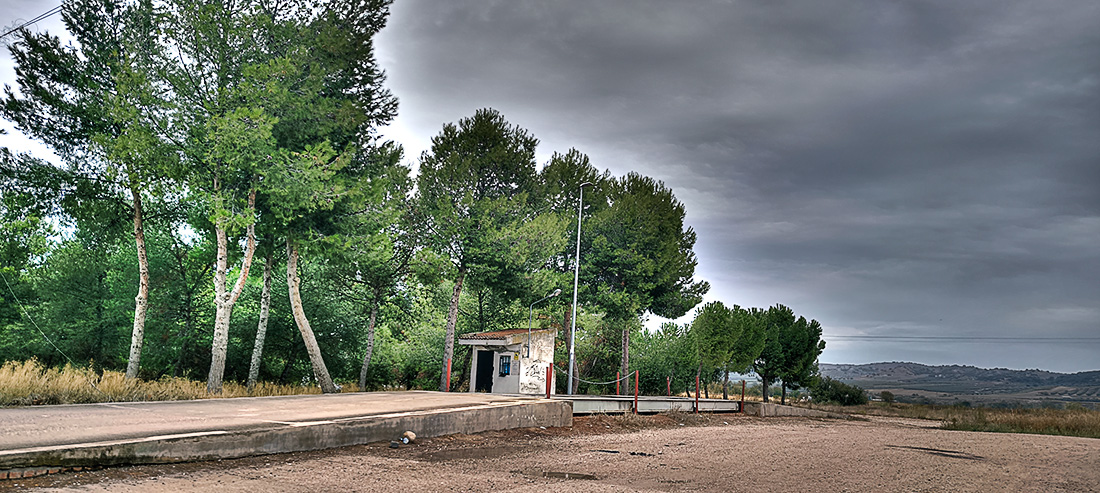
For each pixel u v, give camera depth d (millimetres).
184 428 9266
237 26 21656
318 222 24953
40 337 27094
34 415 10547
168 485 6953
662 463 11047
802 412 40625
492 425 15133
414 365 37500
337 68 24047
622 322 40938
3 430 8430
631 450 12984
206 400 15797
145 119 20562
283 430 9773
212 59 21812
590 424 19375
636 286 40375
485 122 32969
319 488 7398
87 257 28219
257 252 26312
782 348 62406
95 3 23016
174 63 21438
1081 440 22297
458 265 31516
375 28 26047
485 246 30531
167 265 28906
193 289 29531
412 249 31078
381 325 37156
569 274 37250
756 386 98188
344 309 31625
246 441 9195
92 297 28531
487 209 30656
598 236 39938
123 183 22781
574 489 8094
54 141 22859
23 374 14883
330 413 12398
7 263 27969
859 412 60625
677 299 42906
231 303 21688
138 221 23188
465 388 35594
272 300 29812
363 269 30062
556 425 17781
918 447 15852
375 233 25500
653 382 49156
